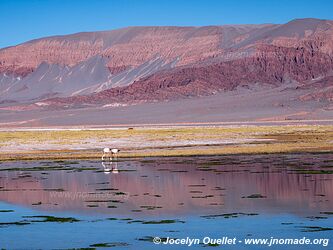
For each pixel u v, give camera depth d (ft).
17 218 188.44
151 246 150.30
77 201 220.43
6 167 362.33
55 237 160.86
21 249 149.59
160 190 245.24
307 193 226.38
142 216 187.32
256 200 212.84
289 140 545.03
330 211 188.85
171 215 188.03
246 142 529.86
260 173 295.28
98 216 188.85
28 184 274.98
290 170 304.30
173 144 530.27
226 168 323.16
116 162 379.76
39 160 407.03
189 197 223.51
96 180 285.02
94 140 609.83
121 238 158.71
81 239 158.51
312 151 423.23
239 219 179.32
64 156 431.02
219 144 514.68
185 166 339.98
